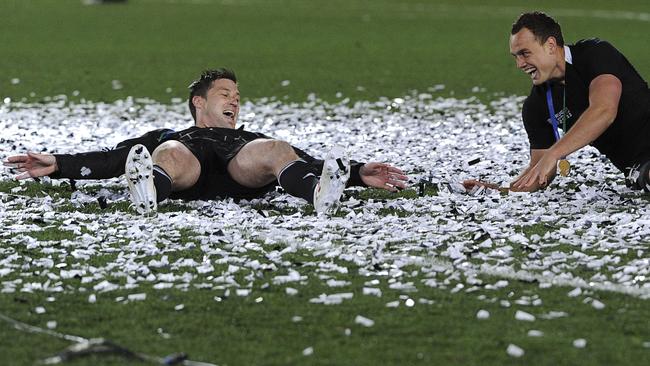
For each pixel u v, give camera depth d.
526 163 31.72
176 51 74.19
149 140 26.34
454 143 35.75
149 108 45.94
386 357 15.32
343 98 49.59
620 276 19.00
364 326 16.59
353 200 25.27
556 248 21.05
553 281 18.83
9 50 74.00
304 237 21.97
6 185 27.75
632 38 79.94
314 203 23.97
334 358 15.29
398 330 16.41
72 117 42.66
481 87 53.66
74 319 16.95
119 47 77.00
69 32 89.19
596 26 91.06
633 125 25.92
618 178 28.98
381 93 51.38
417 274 19.34
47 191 27.22
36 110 44.81
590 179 28.81
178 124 41.09
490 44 78.12
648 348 15.60
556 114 26.25
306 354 15.42
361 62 66.38
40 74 59.66
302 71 61.41
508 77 57.62
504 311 17.27
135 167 23.81
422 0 128.62
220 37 85.19
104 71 61.59
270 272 19.50
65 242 21.42
